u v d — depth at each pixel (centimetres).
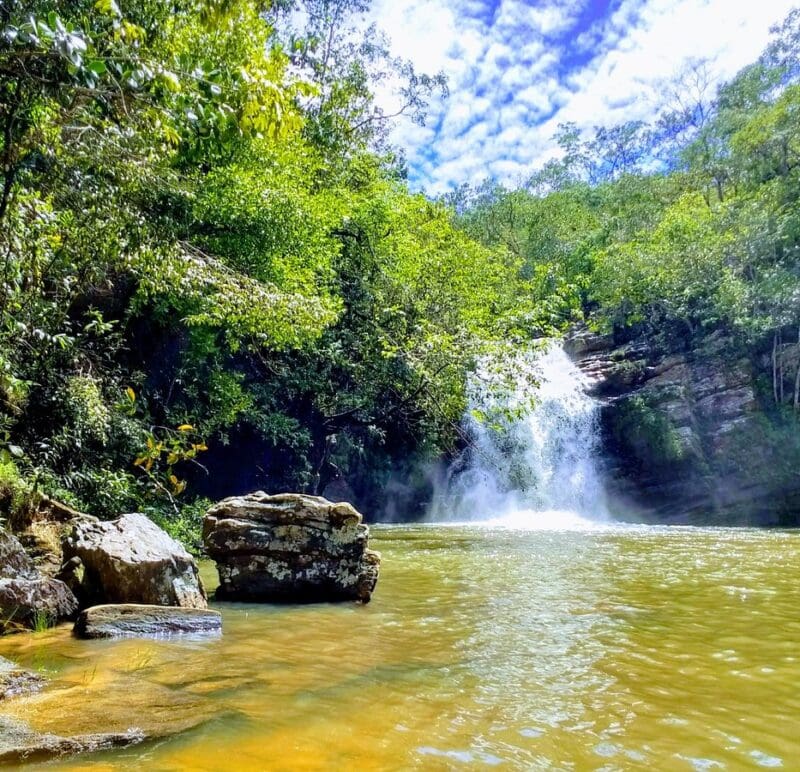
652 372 2811
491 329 1934
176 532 1023
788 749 279
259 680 371
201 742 269
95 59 307
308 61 2222
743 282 2720
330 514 688
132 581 550
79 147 548
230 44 845
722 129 3953
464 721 307
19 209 520
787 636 492
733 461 2469
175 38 707
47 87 399
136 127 466
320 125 2144
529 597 670
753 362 2675
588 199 5272
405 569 904
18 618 500
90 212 668
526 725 304
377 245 2105
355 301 2055
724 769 258
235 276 1188
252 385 1856
